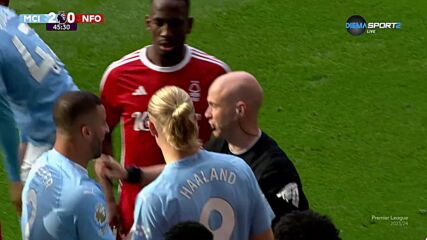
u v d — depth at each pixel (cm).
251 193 1639
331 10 3919
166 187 1574
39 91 2098
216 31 3794
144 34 3759
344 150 3159
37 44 2119
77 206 1598
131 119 2089
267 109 3362
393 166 3086
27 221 1662
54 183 1620
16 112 2117
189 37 3753
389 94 3447
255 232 1678
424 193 2947
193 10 3906
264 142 1828
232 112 1814
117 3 3944
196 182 1583
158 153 2092
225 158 1628
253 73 3566
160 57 2055
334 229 1283
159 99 1584
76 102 1627
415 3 3956
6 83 2080
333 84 3500
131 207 2092
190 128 1576
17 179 2156
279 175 1780
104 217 1639
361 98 3428
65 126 1628
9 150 2138
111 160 1992
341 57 3647
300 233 1270
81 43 3700
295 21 3853
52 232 1623
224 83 1825
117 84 2089
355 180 3009
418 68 3594
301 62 3625
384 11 3912
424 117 3328
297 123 3294
